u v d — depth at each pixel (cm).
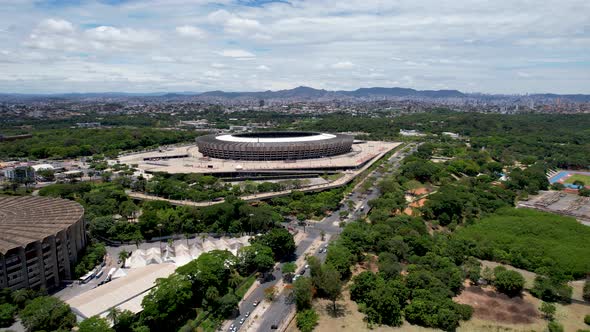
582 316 18862
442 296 19238
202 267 19875
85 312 16938
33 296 18638
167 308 17288
